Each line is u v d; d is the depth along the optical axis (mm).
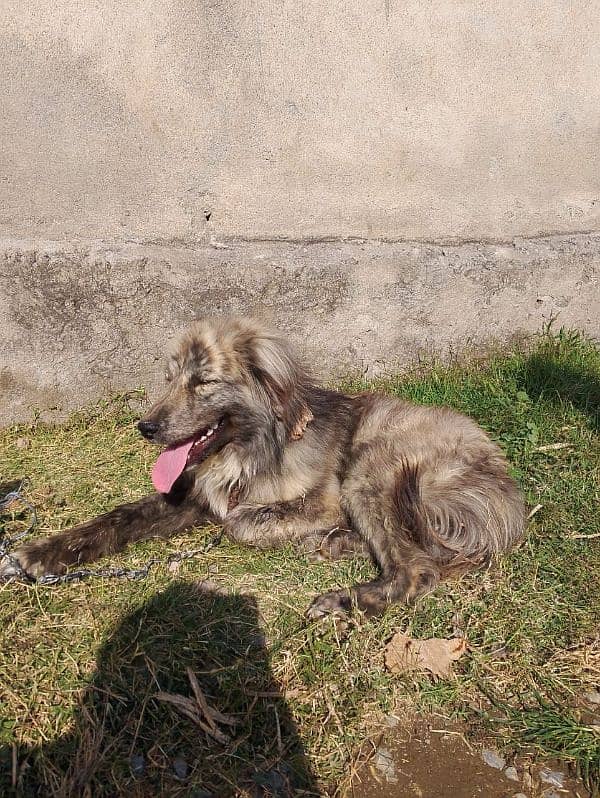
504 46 1716
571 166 1873
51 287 1508
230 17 1493
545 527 1282
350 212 1710
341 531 1262
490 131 1769
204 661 928
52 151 1472
